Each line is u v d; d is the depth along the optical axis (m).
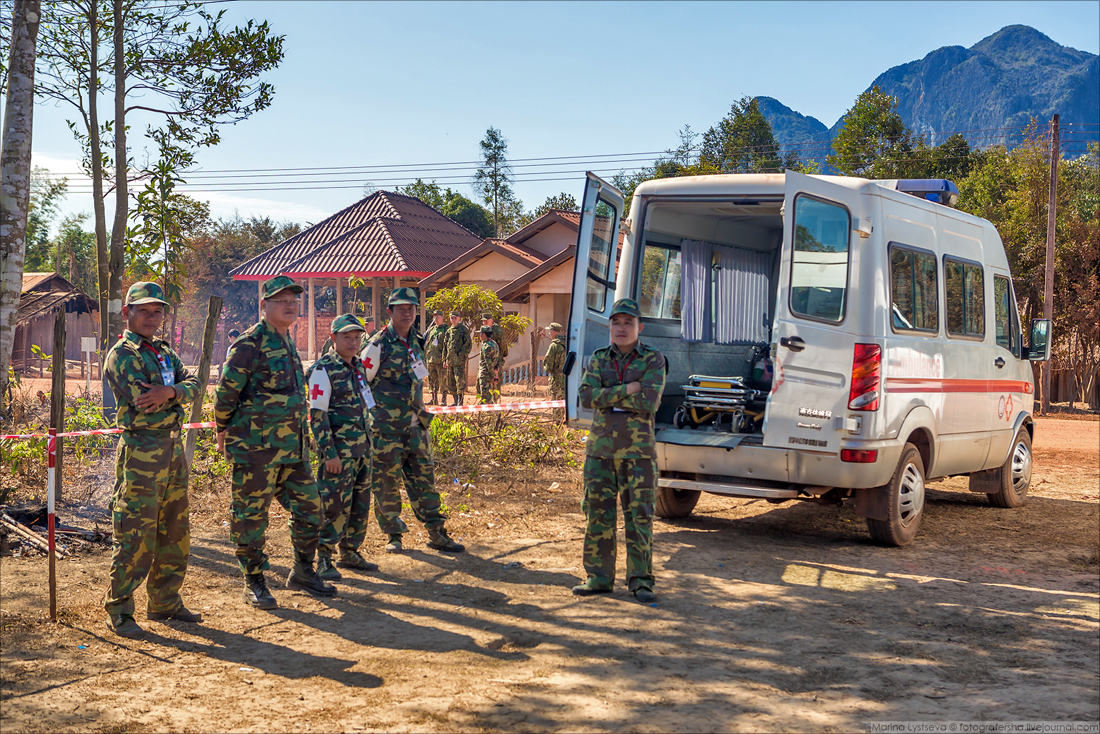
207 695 4.09
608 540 5.91
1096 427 18.80
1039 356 9.56
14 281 7.10
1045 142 26.61
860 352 6.82
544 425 12.24
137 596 5.55
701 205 8.30
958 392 8.19
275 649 4.75
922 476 7.66
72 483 8.73
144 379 4.86
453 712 3.91
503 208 69.25
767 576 6.50
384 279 32.88
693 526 8.26
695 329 8.97
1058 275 24.59
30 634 4.82
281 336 5.47
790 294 7.05
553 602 5.70
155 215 10.45
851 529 8.27
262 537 5.48
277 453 5.41
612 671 4.48
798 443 6.97
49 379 28.91
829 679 4.45
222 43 10.21
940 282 7.96
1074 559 7.19
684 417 8.27
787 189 7.07
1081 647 5.04
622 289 8.05
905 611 5.69
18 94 7.06
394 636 5.00
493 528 7.79
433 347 18.25
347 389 6.20
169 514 5.09
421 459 6.93
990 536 8.03
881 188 7.11
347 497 6.15
